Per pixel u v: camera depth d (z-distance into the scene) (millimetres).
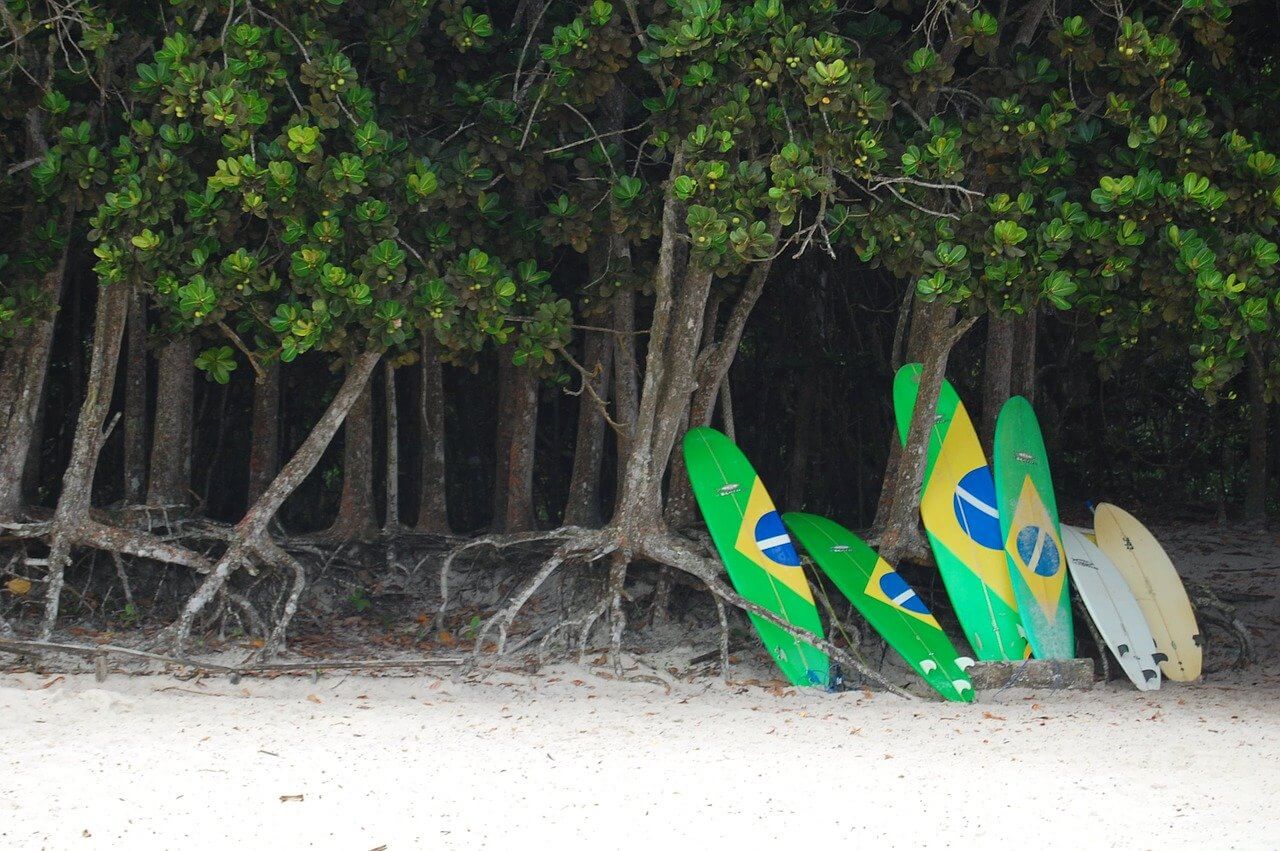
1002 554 14477
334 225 12172
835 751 9914
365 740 9812
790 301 19922
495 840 7301
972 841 7383
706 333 15641
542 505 20297
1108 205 11938
